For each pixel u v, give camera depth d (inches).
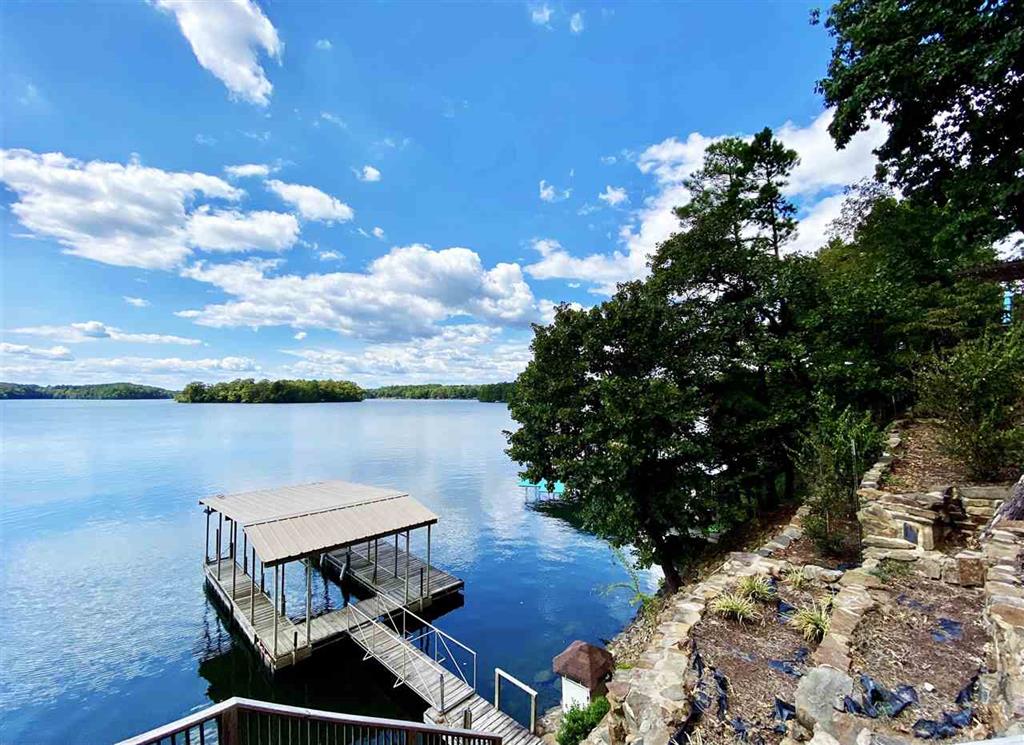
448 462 2126.0
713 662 201.2
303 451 2352.4
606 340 557.9
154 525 1192.2
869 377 483.8
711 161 663.1
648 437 485.1
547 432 569.9
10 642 679.1
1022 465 282.2
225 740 128.6
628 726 192.1
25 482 1633.9
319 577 906.7
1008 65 357.1
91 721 532.7
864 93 434.0
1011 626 156.3
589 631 723.4
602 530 542.9
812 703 157.6
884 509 286.7
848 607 213.6
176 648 666.8
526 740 433.1
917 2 403.2
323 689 573.6
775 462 579.2
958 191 446.6
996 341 334.3
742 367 580.1
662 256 648.4
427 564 854.5
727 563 320.8
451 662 635.5
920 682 162.1
